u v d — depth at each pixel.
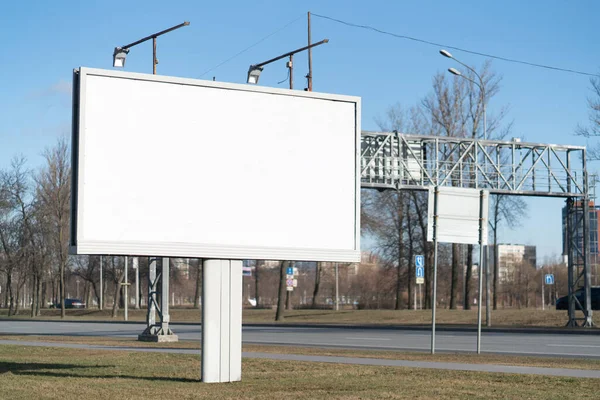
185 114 12.98
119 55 18.98
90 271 87.25
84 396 11.89
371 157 35.47
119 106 12.52
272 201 13.51
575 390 12.23
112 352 21.11
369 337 30.78
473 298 92.44
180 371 15.61
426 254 60.66
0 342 26.75
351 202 14.10
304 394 11.90
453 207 19.58
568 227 40.16
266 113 13.56
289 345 25.45
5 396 11.95
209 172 13.08
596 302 54.25
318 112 13.97
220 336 13.43
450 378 13.92
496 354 20.38
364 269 100.88
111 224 12.34
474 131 53.00
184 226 12.84
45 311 79.94
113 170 12.42
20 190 69.31
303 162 13.78
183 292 120.12
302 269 101.44
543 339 28.45
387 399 11.41
